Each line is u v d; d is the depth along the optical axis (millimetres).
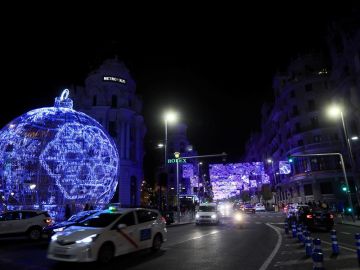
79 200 27922
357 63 39344
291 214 23422
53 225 16953
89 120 31203
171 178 86312
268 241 15109
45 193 26312
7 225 16750
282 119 65188
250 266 9289
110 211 11320
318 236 16953
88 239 9516
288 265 9344
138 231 11273
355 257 10273
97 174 29469
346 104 42750
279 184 67812
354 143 42094
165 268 9180
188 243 14766
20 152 25766
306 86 57156
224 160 31734
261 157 94500
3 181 24969
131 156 52656
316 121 55188
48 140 27312
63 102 31281
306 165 53938
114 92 52594
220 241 15422
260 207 61938
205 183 99250
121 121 51344
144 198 70750
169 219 28719
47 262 10586
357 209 30266
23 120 26891
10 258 11484
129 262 10195
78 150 28281
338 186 50344
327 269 8641
